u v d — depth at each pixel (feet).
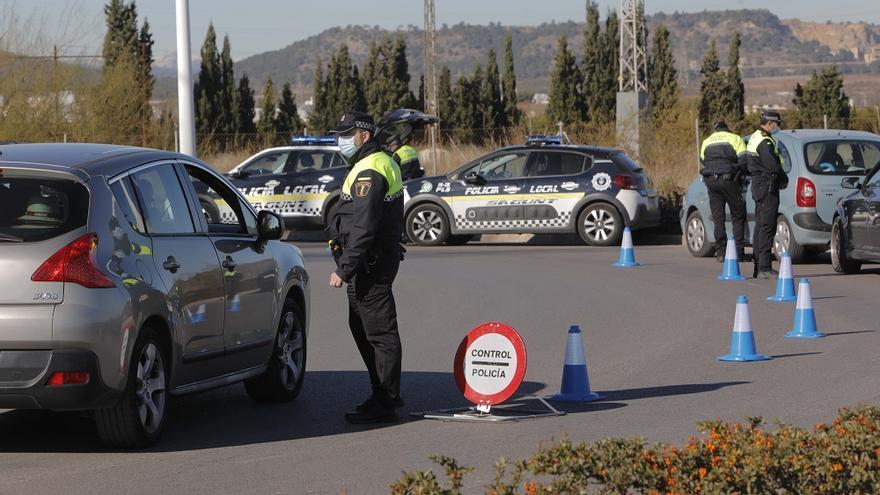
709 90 220.43
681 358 42.01
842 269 66.08
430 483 18.53
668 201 95.45
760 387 36.55
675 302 56.29
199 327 31.12
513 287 63.36
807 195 68.85
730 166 70.38
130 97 137.90
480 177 89.56
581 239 94.38
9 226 27.73
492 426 32.01
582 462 19.52
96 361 27.48
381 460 28.32
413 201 90.84
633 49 172.04
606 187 87.25
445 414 33.30
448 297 59.72
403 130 55.67
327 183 93.91
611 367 40.57
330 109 233.55
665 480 19.25
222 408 35.14
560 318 52.24
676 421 32.01
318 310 57.16
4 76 130.52
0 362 27.09
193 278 30.91
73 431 31.83
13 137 127.24
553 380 38.63
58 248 27.48
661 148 120.06
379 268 32.24
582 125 129.29
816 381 37.24
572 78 231.30
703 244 77.20
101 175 29.07
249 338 33.65
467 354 33.24
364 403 32.96
